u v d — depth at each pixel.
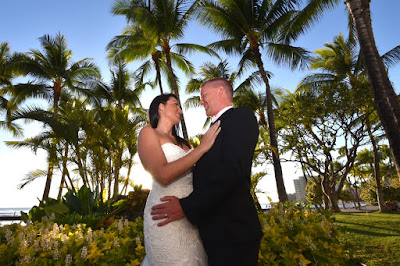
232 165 1.21
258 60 14.73
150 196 1.45
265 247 2.18
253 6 14.64
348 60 17.77
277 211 3.06
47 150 12.81
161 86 17.33
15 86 20.22
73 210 5.37
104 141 10.41
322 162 15.45
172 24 14.30
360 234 7.38
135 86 21.44
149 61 19.20
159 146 1.40
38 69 19.52
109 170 10.43
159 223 1.31
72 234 2.11
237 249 1.22
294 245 2.39
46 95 20.42
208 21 14.74
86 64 21.55
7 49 21.95
